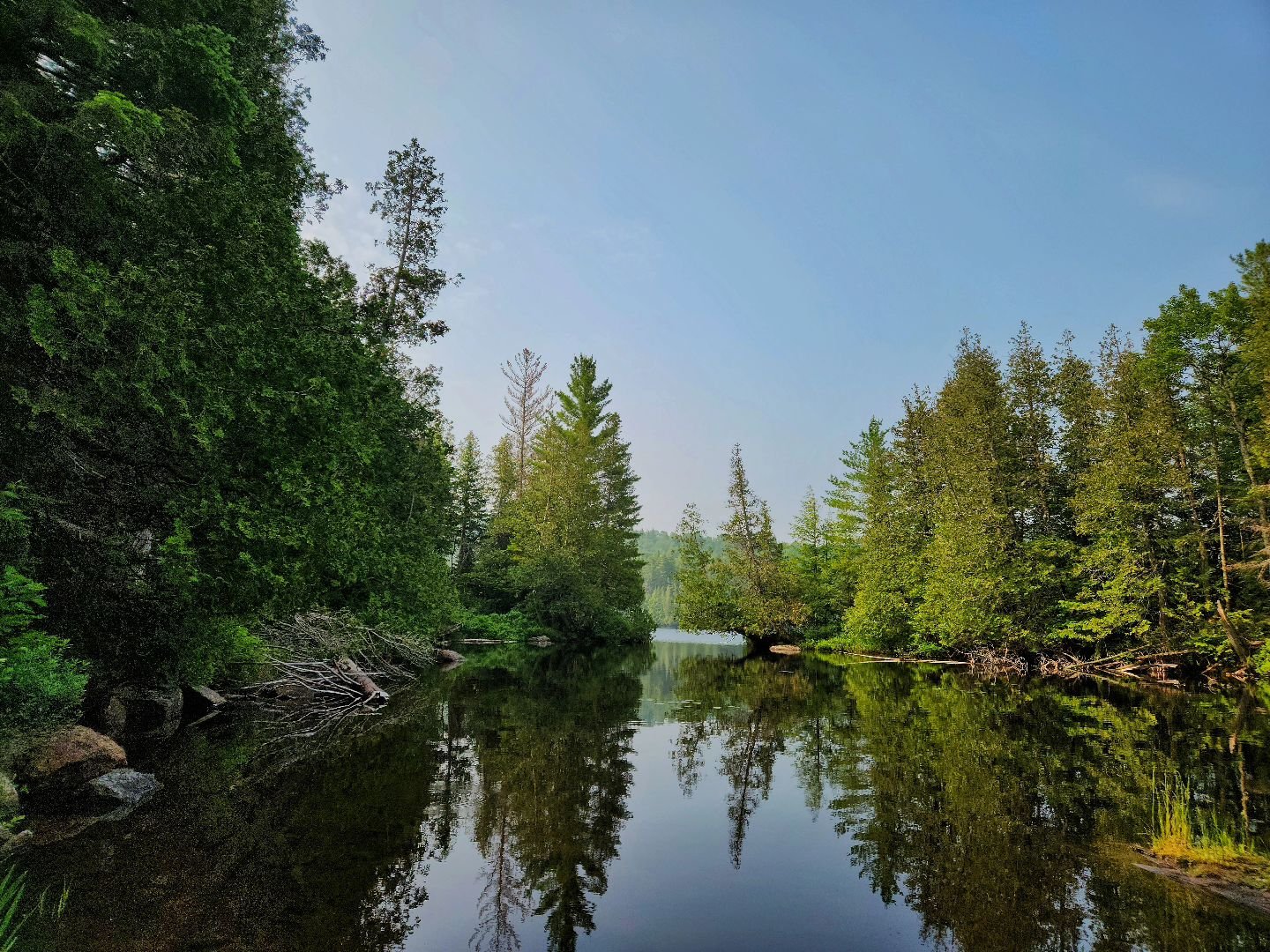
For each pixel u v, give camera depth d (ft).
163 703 37.45
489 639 121.49
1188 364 74.33
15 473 26.21
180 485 29.76
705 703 53.01
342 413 34.06
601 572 138.82
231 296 28.63
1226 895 17.63
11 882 16.89
